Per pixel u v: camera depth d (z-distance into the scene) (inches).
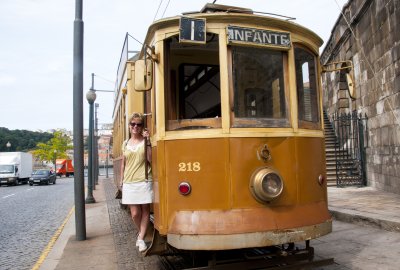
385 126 458.0
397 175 430.6
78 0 318.7
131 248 277.3
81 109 315.9
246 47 182.2
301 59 196.4
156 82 187.0
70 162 2345.0
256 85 182.5
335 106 701.3
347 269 211.0
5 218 480.1
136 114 212.4
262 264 177.3
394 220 290.7
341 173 551.5
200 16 179.3
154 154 193.2
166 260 231.3
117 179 411.5
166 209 178.7
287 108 186.7
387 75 442.0
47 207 593.3
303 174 185.3
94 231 351.3
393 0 413.4
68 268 232.4
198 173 174.4
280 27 187.6
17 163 1403.8
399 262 219.1
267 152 177.3
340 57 649.6
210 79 210.4
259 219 169.6
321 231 181.9
